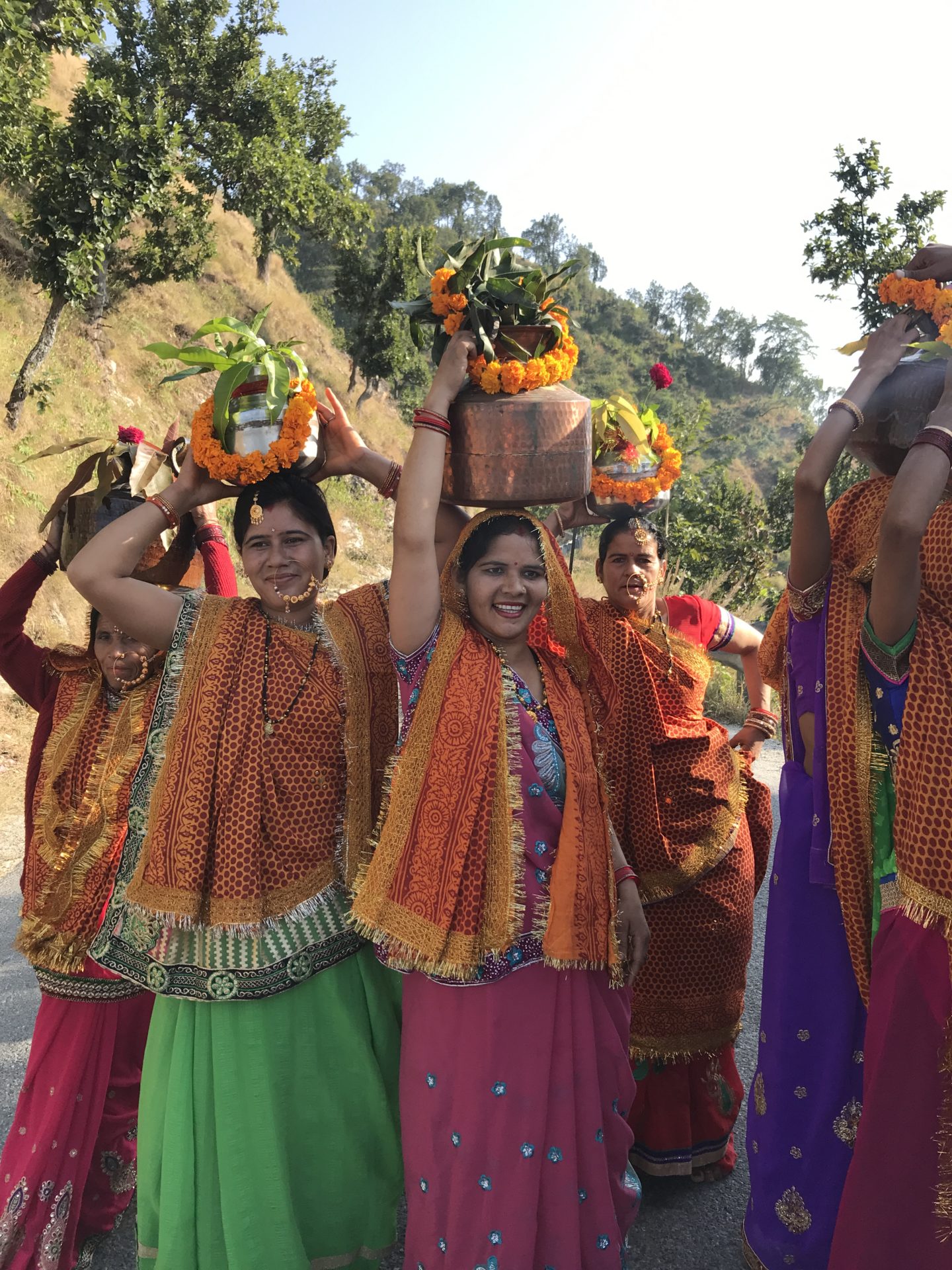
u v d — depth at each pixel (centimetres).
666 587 815
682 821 313
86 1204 287
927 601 223
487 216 11456
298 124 2803
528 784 237
